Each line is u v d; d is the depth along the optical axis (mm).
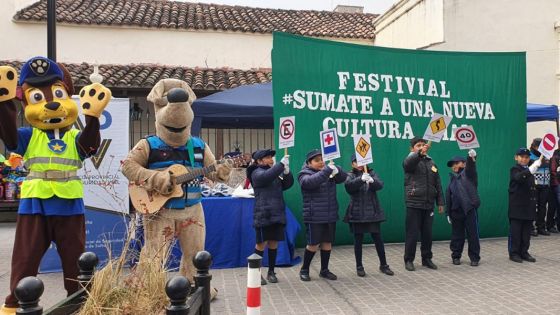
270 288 5918
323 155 6113
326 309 5082
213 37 14039
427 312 4945
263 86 9375
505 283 6051
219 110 8141
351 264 7188
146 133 12195
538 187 9516
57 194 4250
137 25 13367
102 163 6699
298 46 8172
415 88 8898
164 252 3504
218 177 5020
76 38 13055
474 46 11438
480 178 9164
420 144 6719
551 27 11797
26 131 4371
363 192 6527
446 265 7094
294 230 7242
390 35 14094
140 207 4793
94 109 4328
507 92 9359
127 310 2707
